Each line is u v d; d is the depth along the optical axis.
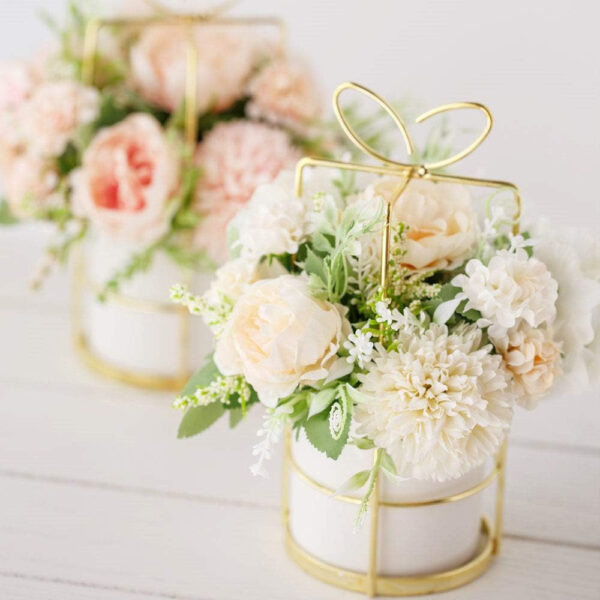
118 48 1.01
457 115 1.29
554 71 1.28
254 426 0.96
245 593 0.79
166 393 1.00
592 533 0.85
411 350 0.73
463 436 0.73
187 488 0.89
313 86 1.02
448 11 1.27
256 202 0.78
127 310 0.98
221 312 0.77
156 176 0.93
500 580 0.80
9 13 1.28
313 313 0.73
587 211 1.30
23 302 1.14
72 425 0.95
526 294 0.73
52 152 0.95
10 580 0.80
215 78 0.97
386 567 0.78
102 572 0.81
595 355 0.77
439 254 0.77
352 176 0.80
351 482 0.75
